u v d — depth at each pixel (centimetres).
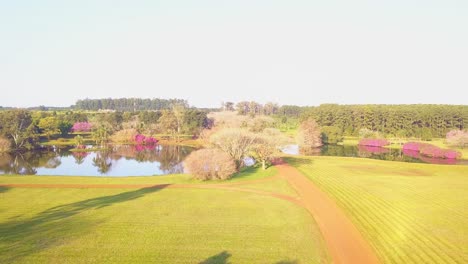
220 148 6694
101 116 15712
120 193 4591
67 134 14350
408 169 6631
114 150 10631
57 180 5425
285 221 3397
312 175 5822
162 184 5206
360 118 15200
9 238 2916
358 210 3747
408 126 13850
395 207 3834
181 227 3209
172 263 2459
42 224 3278
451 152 9131
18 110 12562
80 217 3500
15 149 10231
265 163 6938
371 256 2630
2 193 4522
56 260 2494
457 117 13475
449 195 4375
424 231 3089
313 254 2633
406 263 2486
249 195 4494
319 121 15475
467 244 2795
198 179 5494
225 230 3134
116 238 2927
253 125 9231
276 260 2523
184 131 14212
